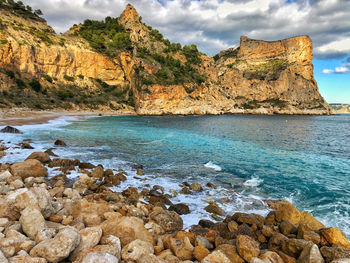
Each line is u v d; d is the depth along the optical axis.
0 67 65.38
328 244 5.52
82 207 6.50
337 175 14.49
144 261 4.22
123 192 10.00
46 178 11.33
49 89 76.75
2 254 3.58
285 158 19.44
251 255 4.75
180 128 43.84
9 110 50.41
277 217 7.55
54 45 85.56
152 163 16.56
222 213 8.36
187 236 5.79
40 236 4.48
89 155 17.77
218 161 17.69
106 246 4.30
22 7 94.69
